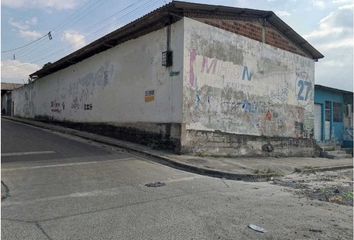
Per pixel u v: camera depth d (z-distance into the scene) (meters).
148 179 9.96
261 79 17.91
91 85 21.45
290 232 6.12
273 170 13.09
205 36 15.12
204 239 5.59
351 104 26.31
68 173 10.37
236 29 16.61
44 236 5.54
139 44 16.89
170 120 14.68
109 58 19.48
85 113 22.06
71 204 7.30
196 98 14.63
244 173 11.48
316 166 15.84
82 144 16.52
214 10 15.27
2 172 10.37
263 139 17.89
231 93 16.19
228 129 15.95
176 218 6.55
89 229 5.88
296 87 20.34
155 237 5.62
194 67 14.62
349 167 17.33
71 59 23.02
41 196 7.90
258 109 17.66
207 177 11.00
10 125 25.92
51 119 27.83
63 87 25.67
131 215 6.66
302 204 8.16
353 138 25.16
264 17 18.02
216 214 6.91
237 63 16.55
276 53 18.94
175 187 9.13
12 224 6.06
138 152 14.51
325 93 24.53
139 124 16.52
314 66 21.86
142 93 16.50
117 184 9.20
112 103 18.98
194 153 14.44
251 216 6.89
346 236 6.04
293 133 19.97
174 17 14.72
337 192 9.90
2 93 46.06
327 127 24.80
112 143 16.42
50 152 14.00
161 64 15.35
